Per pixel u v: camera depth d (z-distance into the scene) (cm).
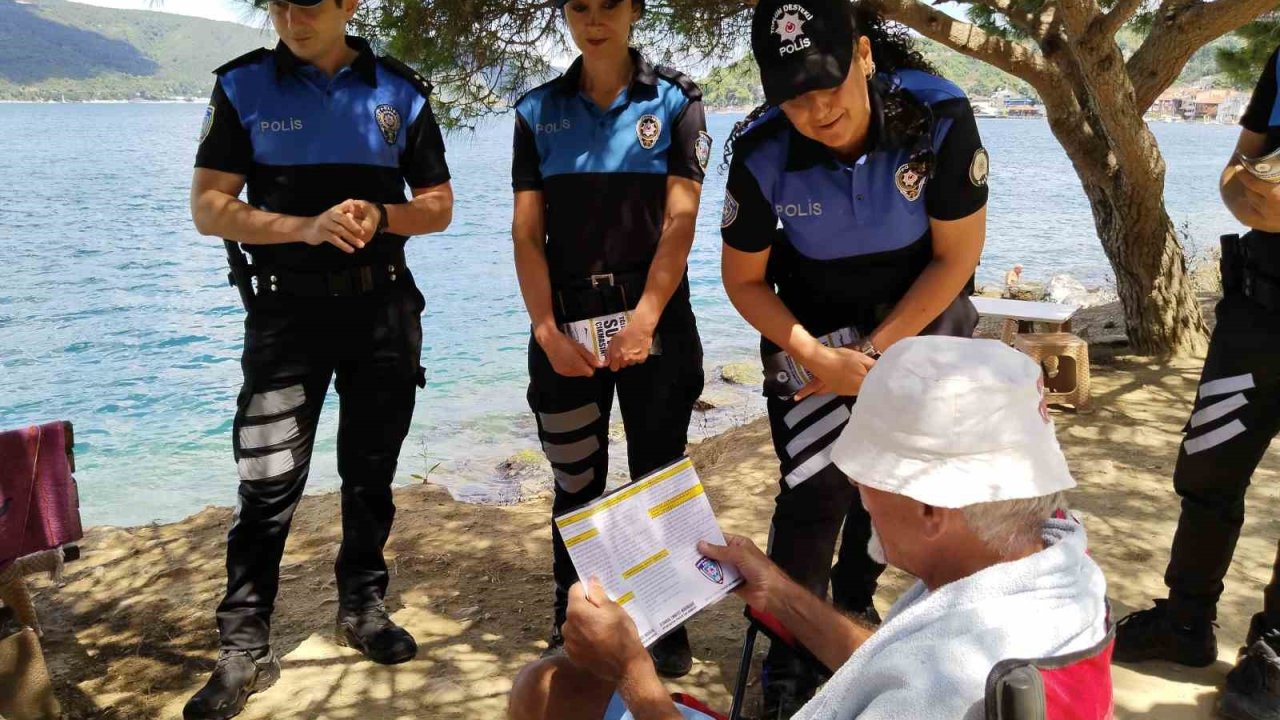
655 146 319
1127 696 316
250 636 336
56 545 319
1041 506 146
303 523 497
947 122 268
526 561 442
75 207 4053
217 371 1520
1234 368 296
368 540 362
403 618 391
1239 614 365
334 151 321
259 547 335
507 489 911
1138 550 421
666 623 203
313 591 419
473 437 1097
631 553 208
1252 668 300
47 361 1581
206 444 1191
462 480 947
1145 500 471
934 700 129
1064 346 594
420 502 531
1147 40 648
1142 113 659
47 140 10850
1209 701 312
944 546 149
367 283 332
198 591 428
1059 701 128
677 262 317
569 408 333
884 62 279
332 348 333
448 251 2653
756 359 1345
